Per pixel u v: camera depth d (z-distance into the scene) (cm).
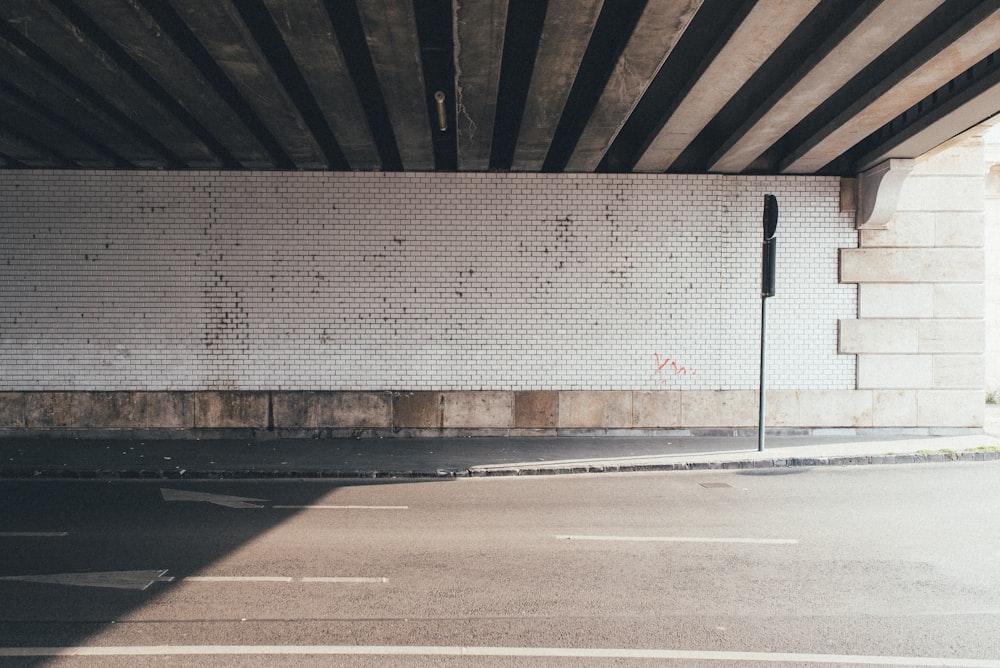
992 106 1030
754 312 1392
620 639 466
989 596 548
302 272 1359
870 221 1365
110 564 619
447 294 1371
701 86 1002
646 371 1386
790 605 528
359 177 1361
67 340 1340
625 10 876
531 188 1373
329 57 895
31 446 1244
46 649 445
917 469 1105
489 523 773
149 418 1346
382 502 877
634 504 865
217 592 552
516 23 911
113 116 1112
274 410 1355
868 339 1391
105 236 1342
